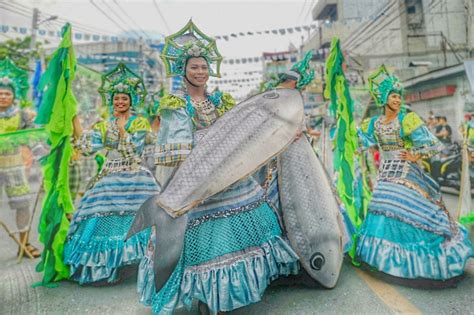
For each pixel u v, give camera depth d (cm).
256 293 215
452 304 252
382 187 305
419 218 281
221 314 221
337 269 280
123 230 307
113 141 321
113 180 317
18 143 410
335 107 393
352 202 358
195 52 239
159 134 222
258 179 303
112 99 327
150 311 254
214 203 222
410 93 1007
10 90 420
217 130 225
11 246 445
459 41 1052
